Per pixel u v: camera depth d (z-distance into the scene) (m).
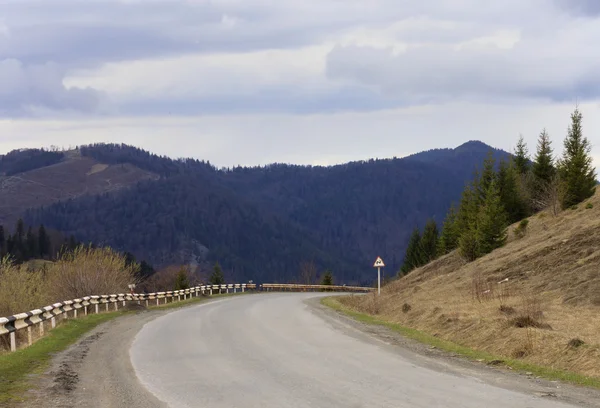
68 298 35.44
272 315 28.97
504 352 15.96
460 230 60.03
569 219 37.84
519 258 31.62
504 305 21.92
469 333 18.94
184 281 79.25
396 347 17.30
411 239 98.25
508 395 10.52
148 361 15.32
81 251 38.22
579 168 43.81
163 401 10.60
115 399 10.82
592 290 22.42
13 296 26.70
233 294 57.97
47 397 10.96
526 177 59.28
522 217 54.94
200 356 16.03
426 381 11.96
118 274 39.16
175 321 26.55
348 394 10.81
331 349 16.92
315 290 81.69
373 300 36.16
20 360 15.05
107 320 27.80
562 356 14.19
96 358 15.91
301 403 10.17
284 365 14.27
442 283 35.75
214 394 11.13
